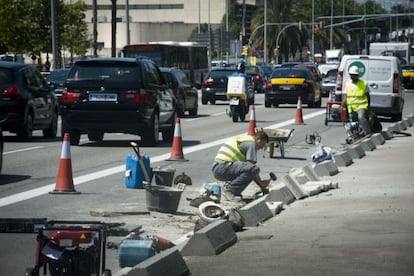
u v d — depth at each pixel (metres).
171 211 24.88
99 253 14.47
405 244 19.23
